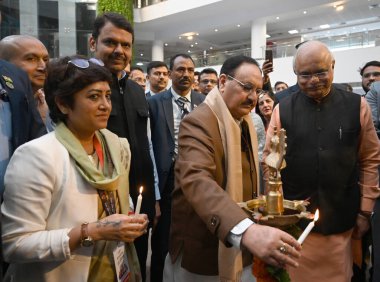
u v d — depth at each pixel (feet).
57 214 3.70
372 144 5.94
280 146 3.47
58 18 28.40
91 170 3.80
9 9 25.63
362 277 7.16
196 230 4.39
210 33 55.72
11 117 4.88
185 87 9.64
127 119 6.46
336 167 5.68
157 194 7.86
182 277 4.66
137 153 6.54
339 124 5.73
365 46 33.30
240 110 4.34
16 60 6.24
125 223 3.54
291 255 2.95
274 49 38.27
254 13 45.62
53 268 3.69
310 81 5.66
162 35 56.44
